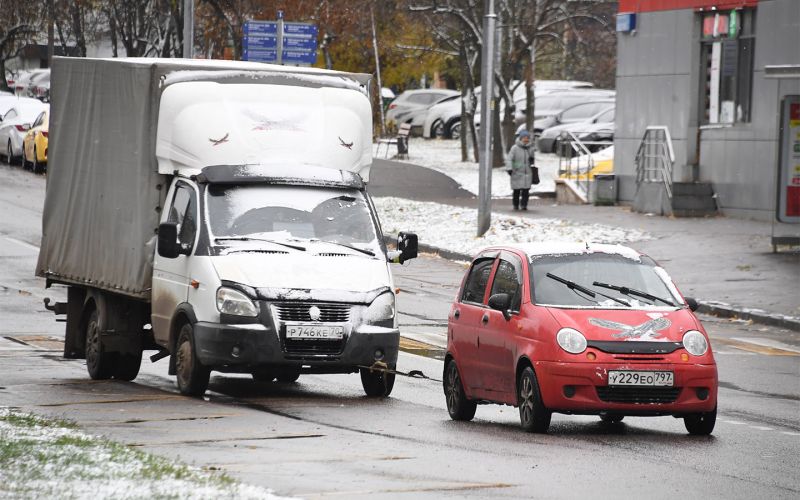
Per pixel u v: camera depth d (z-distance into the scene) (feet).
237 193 125.18
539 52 509.35
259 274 118.62
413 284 231.91
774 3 286.66
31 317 188.65
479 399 111.65
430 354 160.56
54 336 174.50
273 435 96.84
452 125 552.00
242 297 117.19
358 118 134.41
